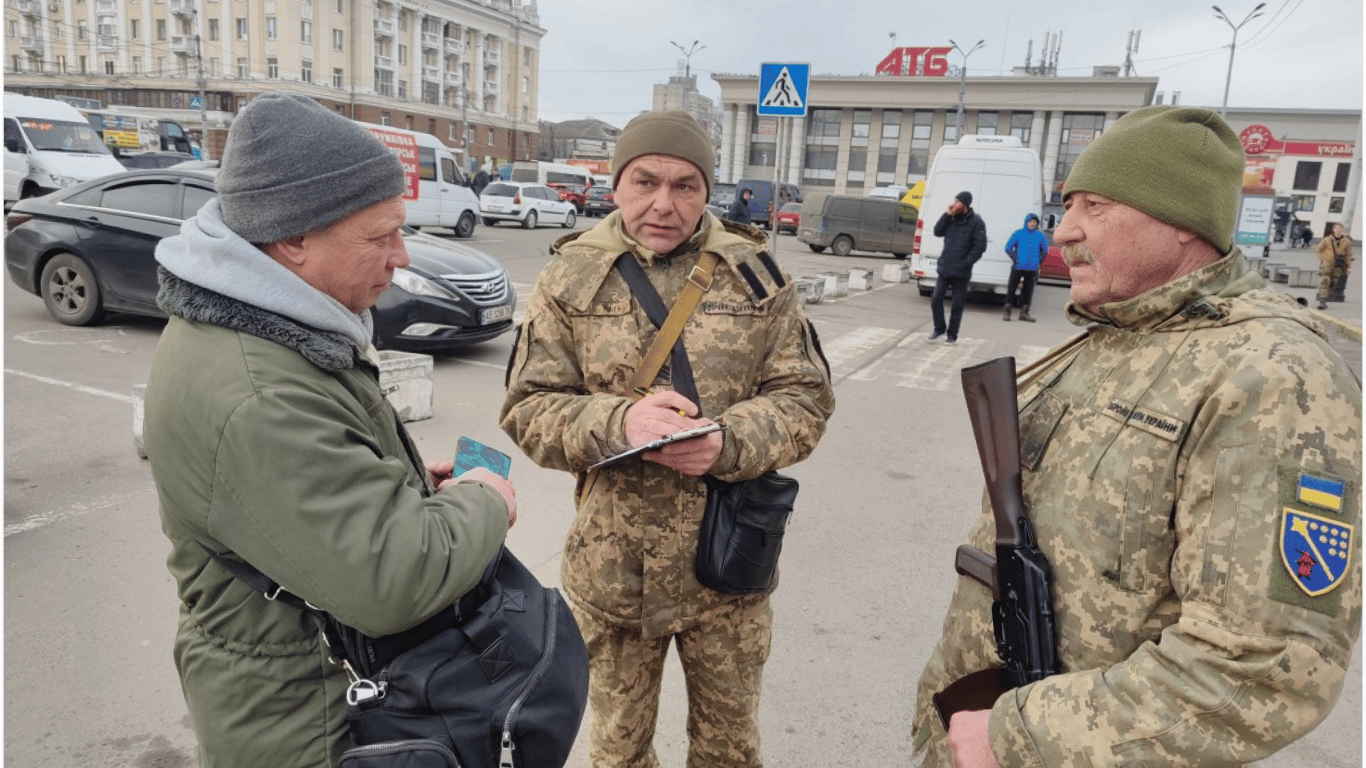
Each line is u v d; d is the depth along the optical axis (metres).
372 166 1.15
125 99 62.53
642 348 1.66
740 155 55.34
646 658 1.78
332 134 1.12
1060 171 50.69
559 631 1.24
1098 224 1.14
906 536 3.80
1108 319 1.18
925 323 10.48
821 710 2.52
